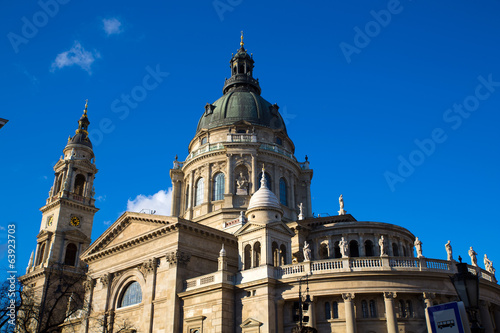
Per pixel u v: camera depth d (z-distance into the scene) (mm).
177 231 49000
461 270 14297
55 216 77250
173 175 76250
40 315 43594
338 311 40469
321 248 56344
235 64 85312
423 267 41406
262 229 45875
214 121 74938
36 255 76000
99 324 53375
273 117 76562
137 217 53938
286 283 41812
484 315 43469
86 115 87875
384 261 41281
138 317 50031
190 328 44625
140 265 52688
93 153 85312
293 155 76250
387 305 39375
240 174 67500
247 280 44000
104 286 55969
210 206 67312
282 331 40812
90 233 79750
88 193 81625
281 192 70750
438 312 10961
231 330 42688
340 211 64688
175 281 46875
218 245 52469
